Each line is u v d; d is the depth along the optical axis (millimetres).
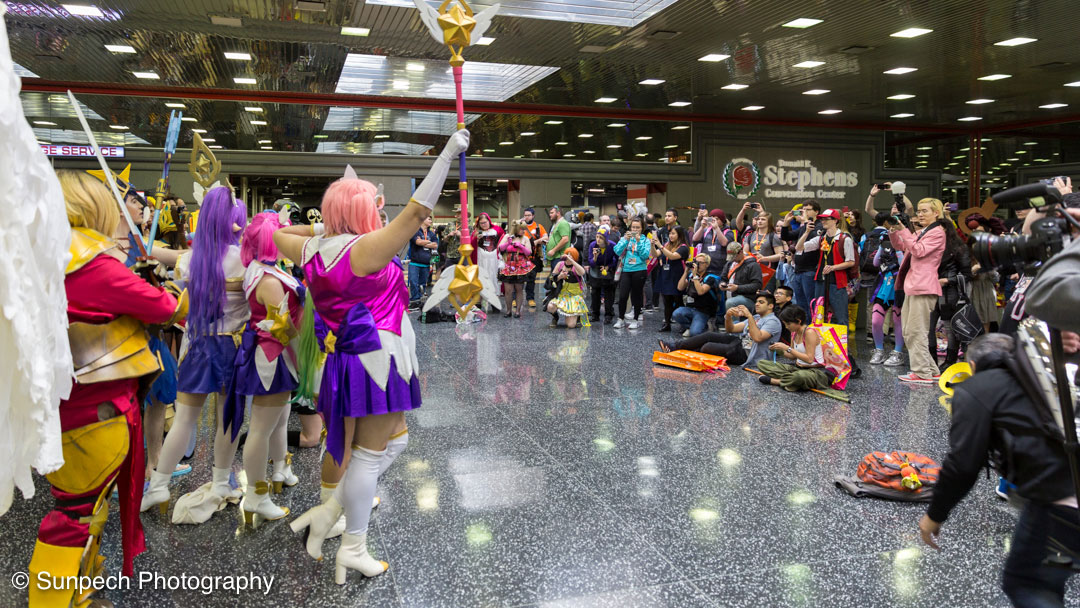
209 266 3348
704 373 7207
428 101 16047
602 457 4504
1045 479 1792
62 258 1796
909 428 5141
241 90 14430
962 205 20469
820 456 4516
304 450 4707
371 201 2785
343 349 2760
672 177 18062
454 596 2787
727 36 10555
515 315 11930
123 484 2580
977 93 15211
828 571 2984
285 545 3266
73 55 11438
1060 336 1700
